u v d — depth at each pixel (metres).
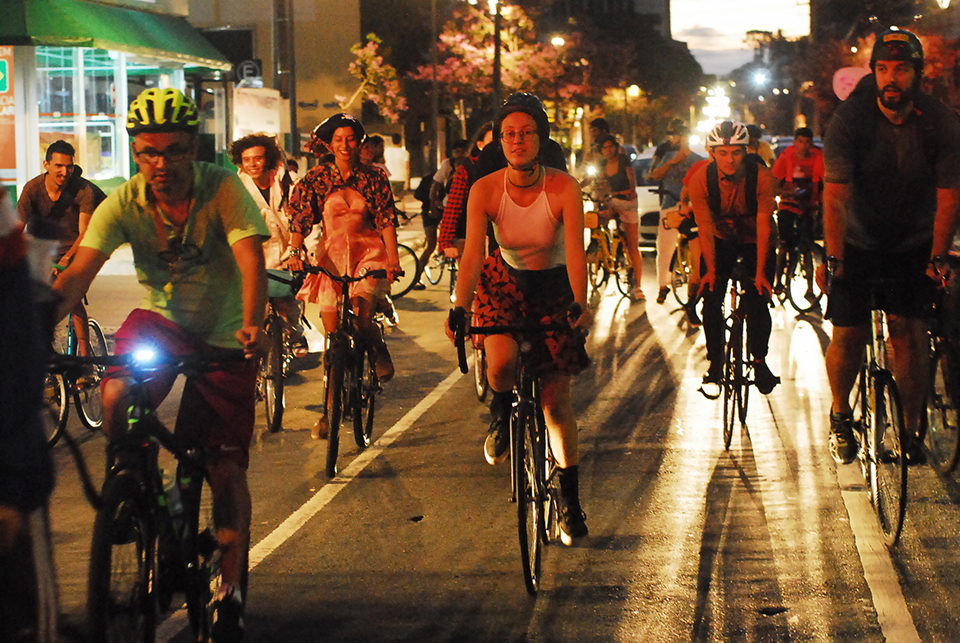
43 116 20.78
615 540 5.76
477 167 7.68
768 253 7.48
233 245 4.20
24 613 3.22
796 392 9.31
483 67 44.78
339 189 7.68
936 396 6.73
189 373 4.12
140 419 3.88
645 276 18.59
